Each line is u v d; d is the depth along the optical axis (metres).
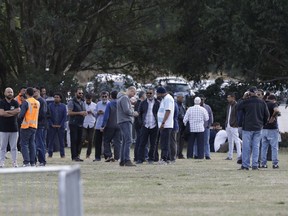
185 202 39.47
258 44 102.25
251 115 57.50
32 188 43.81
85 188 45.53
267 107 58.91
